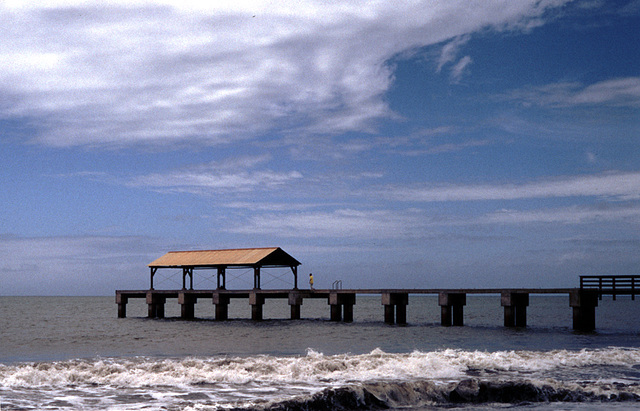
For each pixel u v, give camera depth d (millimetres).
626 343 30375
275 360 21094
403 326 43531
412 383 15594
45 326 48781
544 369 20562
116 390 16359
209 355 25141
